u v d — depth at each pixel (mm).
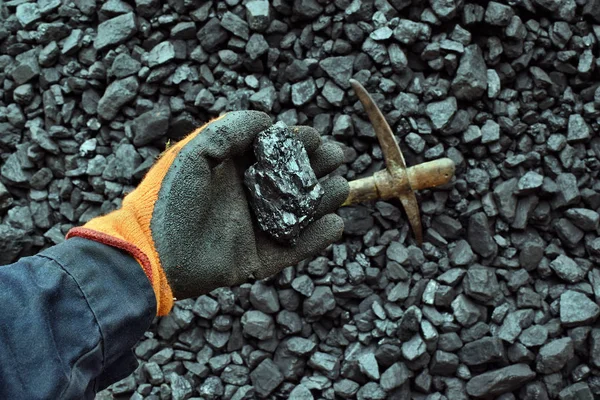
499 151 2617
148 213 975
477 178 2602
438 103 2570
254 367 2561
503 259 2584
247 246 1171
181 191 1005
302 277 2539
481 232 2566
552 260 2602
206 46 2650
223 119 1088
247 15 2625
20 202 2781
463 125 2580
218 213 1146
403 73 2609
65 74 2756
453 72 2613
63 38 2781
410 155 2621
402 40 2561
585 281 2555
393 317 2512
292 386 2545
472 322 2504
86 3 2783
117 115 2703
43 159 2764
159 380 2529
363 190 2379
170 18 2656
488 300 2516
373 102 2303
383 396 2463
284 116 2625
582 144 2646
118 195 2650
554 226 2613
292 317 2551
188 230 1003
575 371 2488
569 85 2693
